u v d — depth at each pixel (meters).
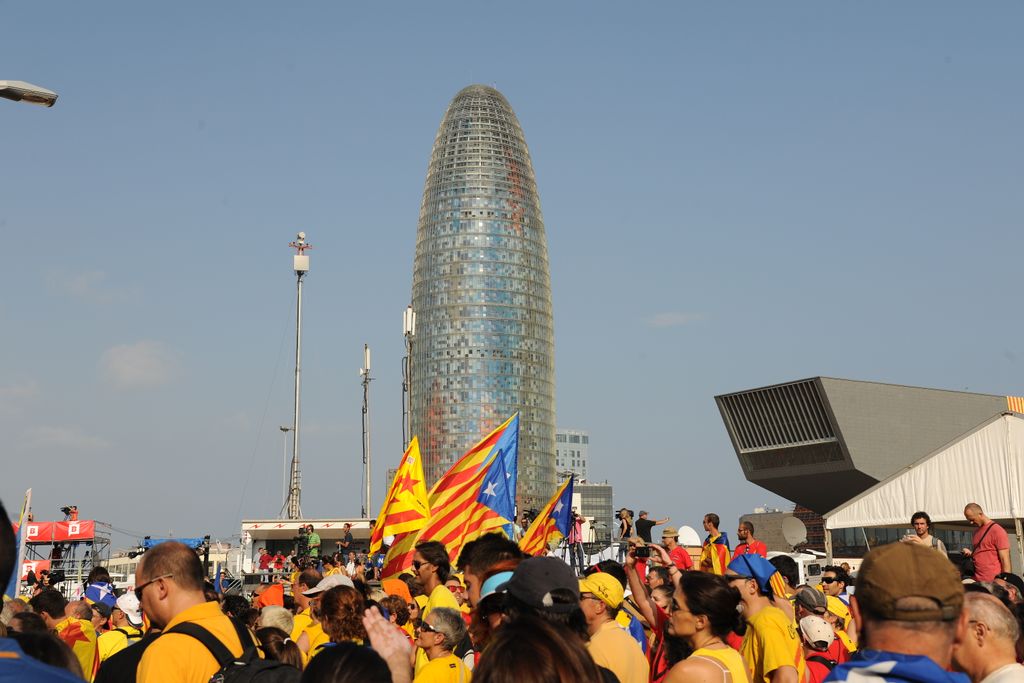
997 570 16.89
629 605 12.92
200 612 7.42
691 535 17.91
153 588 7.44
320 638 11.48
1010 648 6.48
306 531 46.09
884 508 52.53
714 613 7.69
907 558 4.76
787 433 122.50
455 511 20.83
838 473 118.94
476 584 9.04
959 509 49.56
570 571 6.78
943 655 4.73
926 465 50.38
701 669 7.29
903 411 120.38
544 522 23.56
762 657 8.93
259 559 54.94
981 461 49.53
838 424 117.12
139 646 7.33
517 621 5.20
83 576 43.50
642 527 22.59
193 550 7.67
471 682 5.15
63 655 5.98
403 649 5.99
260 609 13.15
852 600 4.99
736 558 9.23
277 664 7.05
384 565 21.11
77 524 44.97
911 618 4.65
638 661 8.52
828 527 53.66
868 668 4.65
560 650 5.03
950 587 4.69
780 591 10.66
